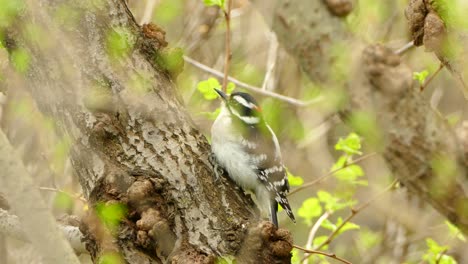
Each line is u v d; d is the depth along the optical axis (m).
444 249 15.02
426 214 16.58
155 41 10.61
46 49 10.03
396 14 18.66
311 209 15.35
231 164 12.57
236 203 9.98
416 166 9.28
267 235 9.36
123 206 9.51
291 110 17.92
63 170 16.09
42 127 14.48
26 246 16.41
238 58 19.78
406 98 9.13
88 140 9.92
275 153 12.93
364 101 9.14
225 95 13.47
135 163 9.88
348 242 19.33
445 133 9.29
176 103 10.45
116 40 10.23
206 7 20.12
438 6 9.48
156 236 9.40
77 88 10.01
